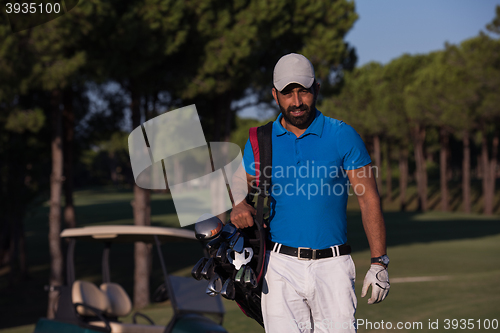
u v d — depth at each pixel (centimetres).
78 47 1089
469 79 3519
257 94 1808
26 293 1891
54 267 1407
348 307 196
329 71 1633
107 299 572
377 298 187
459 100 3556
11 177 1936
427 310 766
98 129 1769
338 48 1582
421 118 4147
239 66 1337
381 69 4825
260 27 1338
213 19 1255
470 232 2675
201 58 1287
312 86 193
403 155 5184
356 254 1850
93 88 1612
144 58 1155
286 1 1427
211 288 185
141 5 1104
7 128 1118
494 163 4294
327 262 198
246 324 720
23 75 931
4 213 1989
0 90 930
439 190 5712
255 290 203
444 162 4781
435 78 3900
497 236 2470
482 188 5303
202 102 1755
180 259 1927
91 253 2488
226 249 186
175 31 1170
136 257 1396
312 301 197
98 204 5778
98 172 10625
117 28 1064
